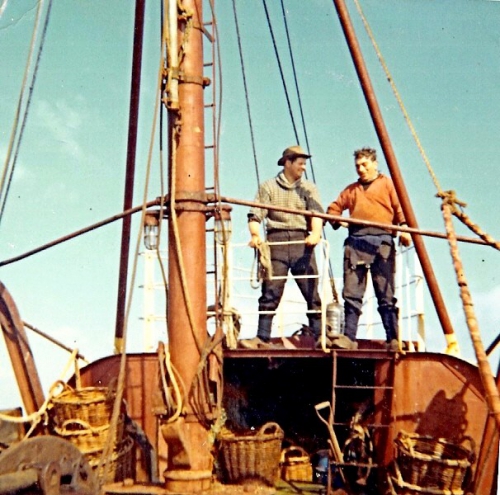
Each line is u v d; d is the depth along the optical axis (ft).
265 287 28.71
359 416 26.27
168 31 23.17
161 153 23.58
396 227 24.94
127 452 24.54
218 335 23.56
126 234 30.12
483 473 23.65
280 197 29.19
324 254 25.91
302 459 27.25
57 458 18.94
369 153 29.07
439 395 25.27
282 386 30.53
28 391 24.52
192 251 23.24
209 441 22.86
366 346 30.96
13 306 24.82
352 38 26.84
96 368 26.99
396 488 23.81
